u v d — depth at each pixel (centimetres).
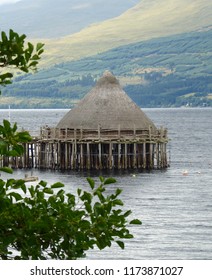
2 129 3167
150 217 12800
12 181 3334
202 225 12031
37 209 3300
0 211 3228
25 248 3303
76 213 3322
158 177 19075
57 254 3384
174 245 10419
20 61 3192
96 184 17300
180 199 15238
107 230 3316
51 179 18275
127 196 15638
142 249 10112
